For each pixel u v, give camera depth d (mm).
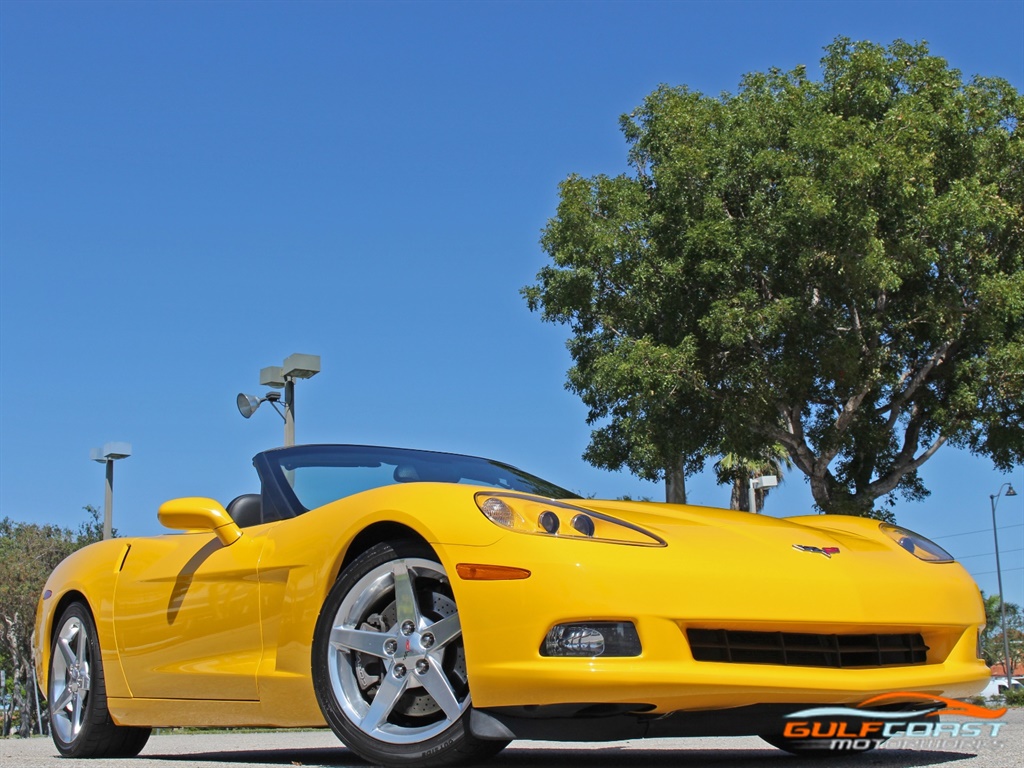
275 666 3170
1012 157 16297
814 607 2816
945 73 16312
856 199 14766
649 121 17328
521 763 3318
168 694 3621
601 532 2775
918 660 3119
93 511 34312
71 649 4234
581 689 2529
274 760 3777
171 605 3645
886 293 16062
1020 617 48625
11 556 32781
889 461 17391
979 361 15820
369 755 2838
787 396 15625
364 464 3777
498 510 2760
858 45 16516
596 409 17969
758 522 3311
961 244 15539
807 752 3602
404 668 2822
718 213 15859
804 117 15922
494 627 2629
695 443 16000
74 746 4105
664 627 2637
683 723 2730
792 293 15578
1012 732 4164
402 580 2857
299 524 3256
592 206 17328
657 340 16484
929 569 3246
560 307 17234
